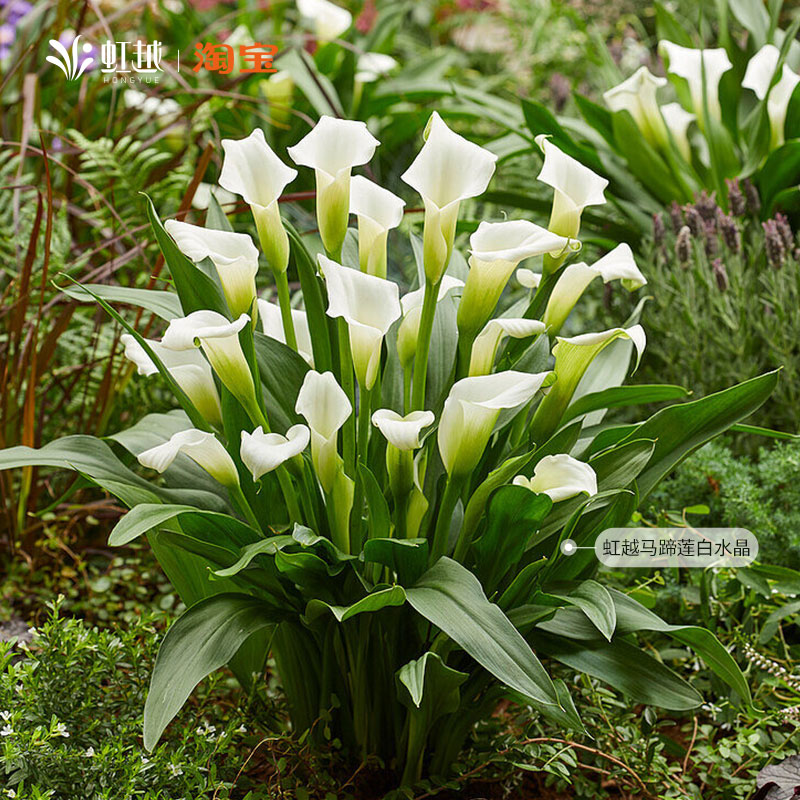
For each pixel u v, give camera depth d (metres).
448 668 1.53
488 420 1.48
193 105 2.17
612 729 1.67
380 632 1.61
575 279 1.57
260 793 1.57
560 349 1.55
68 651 1.61
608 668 1.56
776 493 1.93
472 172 1.48
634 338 1.52
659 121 2.39
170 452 1.49
